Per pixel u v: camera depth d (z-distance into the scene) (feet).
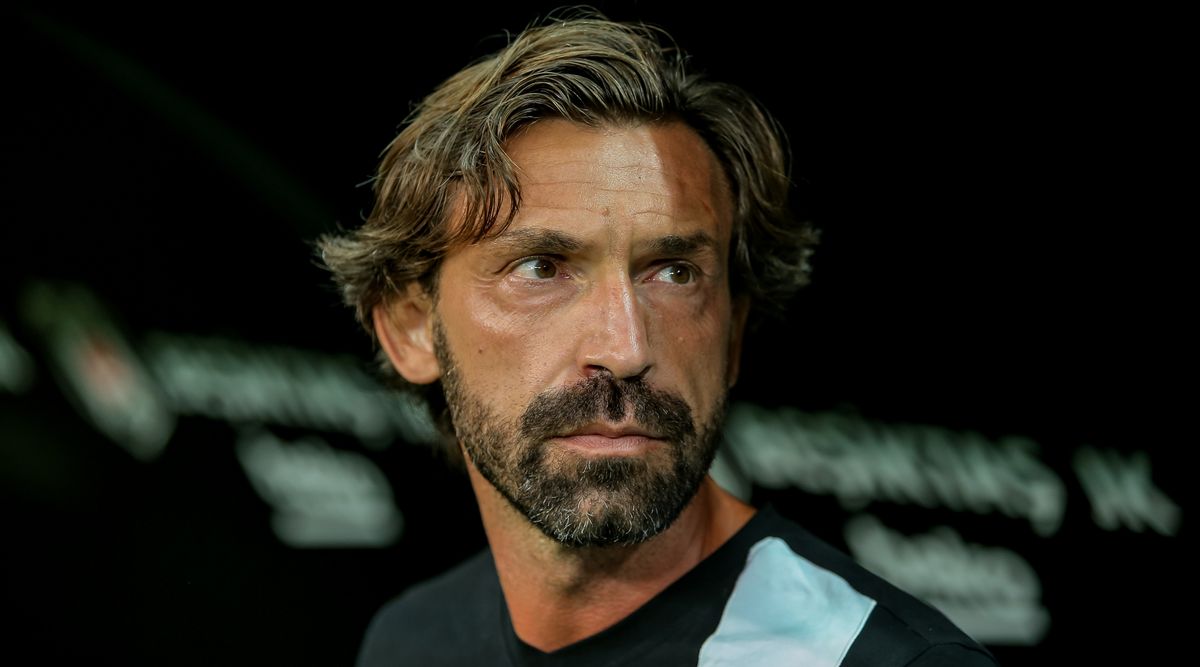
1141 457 24.95
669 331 10.00
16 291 22.13
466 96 11.00
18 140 22.43
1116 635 24.17
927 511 24.62
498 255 10.03
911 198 25.17
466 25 23.13
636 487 9.72
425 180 10.78
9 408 21.86
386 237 11.30
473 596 13.51
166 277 23.13
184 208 23.32
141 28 23.08
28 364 22.07
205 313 23.29
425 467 24.11
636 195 9.89
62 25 22.75
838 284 25.02
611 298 9.76
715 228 10.45
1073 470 24.89
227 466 22.95
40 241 22.40
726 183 10.98
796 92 24.25
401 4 23.27
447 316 10.69
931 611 10.53
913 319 25.26
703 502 11.24
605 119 10.14
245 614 22.53
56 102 22.76
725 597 11.02
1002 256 25.41
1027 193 25.36
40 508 21.67
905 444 24.93
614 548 10.66
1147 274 25.40
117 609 21.84
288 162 23.86
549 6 21.83
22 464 21.75
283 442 23.36
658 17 22.44
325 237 13.20
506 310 10.06
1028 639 24.07
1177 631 24.13
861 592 10.71
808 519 24.41
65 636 21.43
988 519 24.68
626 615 11.03
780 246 12.48
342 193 23.98
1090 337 25.45
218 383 23.13
